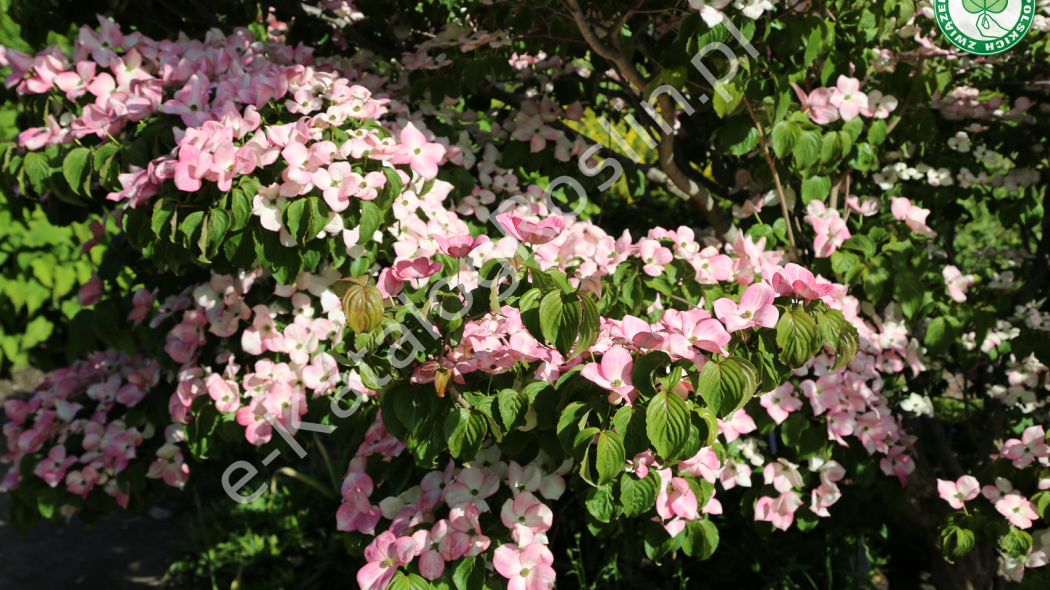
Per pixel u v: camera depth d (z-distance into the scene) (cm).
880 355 172
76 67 151
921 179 191
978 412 224
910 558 230
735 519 216
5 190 166
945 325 173
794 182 185
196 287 156
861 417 164
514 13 173
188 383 156
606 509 130
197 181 131
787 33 149
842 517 205
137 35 158
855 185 196
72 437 177
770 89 161
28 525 185
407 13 197
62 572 239
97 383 185
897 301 164
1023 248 229
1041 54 185
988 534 155
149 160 145
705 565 211
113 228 351
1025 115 193
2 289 339
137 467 172
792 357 116
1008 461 159
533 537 129
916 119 181
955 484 160
